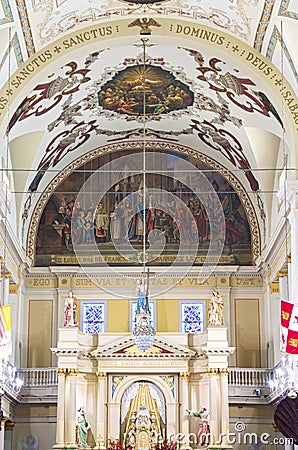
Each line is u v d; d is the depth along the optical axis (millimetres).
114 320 36594
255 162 33375
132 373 34625
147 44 27219
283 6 23875
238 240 37219
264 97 27453
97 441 33875
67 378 33938
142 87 31312
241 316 36656
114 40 26531
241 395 34969
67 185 37625
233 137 33719
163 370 34531
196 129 35156
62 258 37062
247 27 25547
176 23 26234
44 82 27438
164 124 35219
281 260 32469
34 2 23938
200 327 36469
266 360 36156
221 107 31469
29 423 35250
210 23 26078
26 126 30438
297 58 25172
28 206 36438
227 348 33969
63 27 25812
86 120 33719
